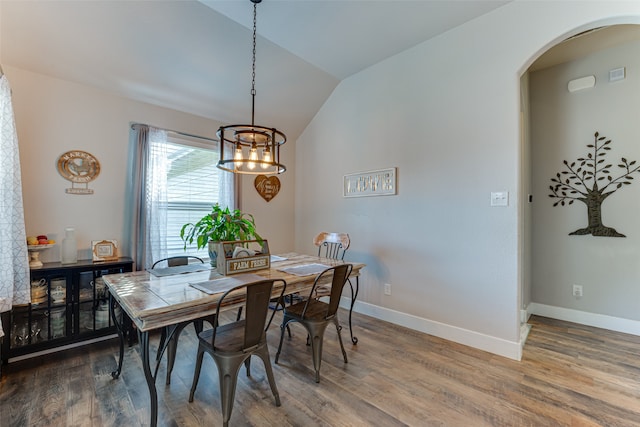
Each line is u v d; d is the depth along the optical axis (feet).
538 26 7.32
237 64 10.03
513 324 7.71
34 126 8.21
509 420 5.40
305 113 13.21
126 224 9.75
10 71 7.89
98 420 5.38
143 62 8.98
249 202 12.99
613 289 9.52
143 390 6.30
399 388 6.39
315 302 8.06
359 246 11.50
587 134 9.96
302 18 8.38
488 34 8.13
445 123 9.02
